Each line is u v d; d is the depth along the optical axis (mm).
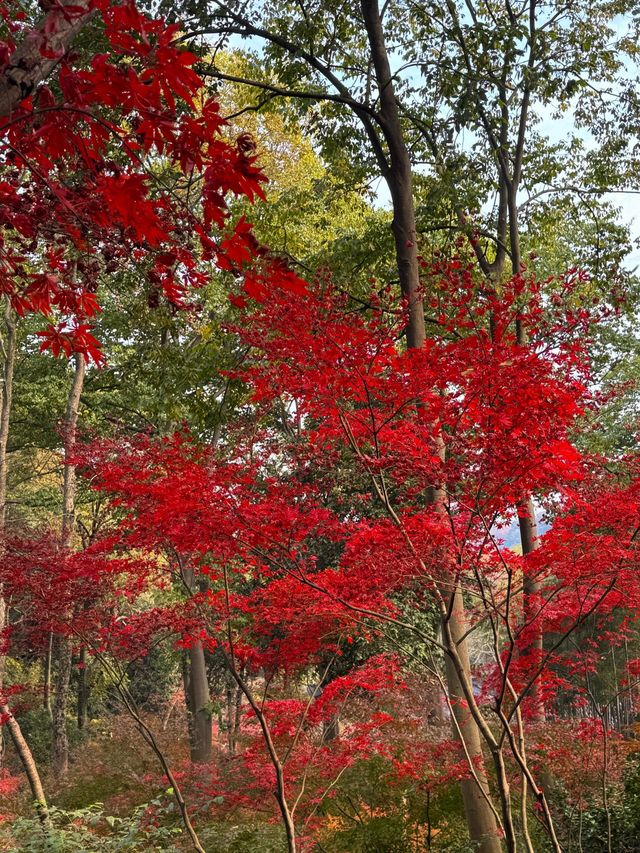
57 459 23453
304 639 6926
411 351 4953
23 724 24375
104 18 2207
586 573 5359
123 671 7207
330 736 8602
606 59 12711
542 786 9312
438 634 11852
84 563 6824
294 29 11617
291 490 5578
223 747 15891
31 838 6734
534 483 4891
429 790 8305
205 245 2678
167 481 5508
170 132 2375
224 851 8305
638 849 8945
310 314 4906
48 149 2693
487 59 11469
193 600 6730
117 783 11922
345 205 17188
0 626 15125
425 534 5207
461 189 11930
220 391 14102
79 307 3480
